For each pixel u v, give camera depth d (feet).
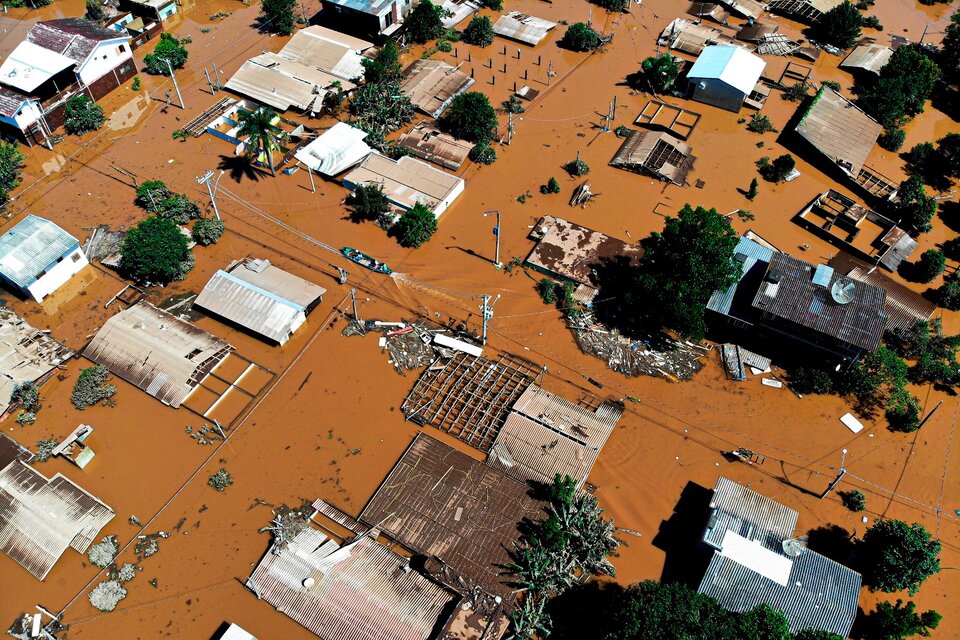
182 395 228.84
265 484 213.05
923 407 239.71
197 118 340.18
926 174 327.67
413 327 255.09
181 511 206.59
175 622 185.78
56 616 186.09
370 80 348.38
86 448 216.33
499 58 389.60
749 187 315.58
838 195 304.30
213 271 272.72
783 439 229.45
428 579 189.26
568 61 389.80
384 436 225.76
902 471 222.28
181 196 291.58
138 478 213.46
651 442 226.99
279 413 230.48
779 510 197.88
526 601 186.91
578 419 222.28
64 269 264.52
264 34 401.70
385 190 296.71
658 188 313.53
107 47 343.87
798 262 248.73
